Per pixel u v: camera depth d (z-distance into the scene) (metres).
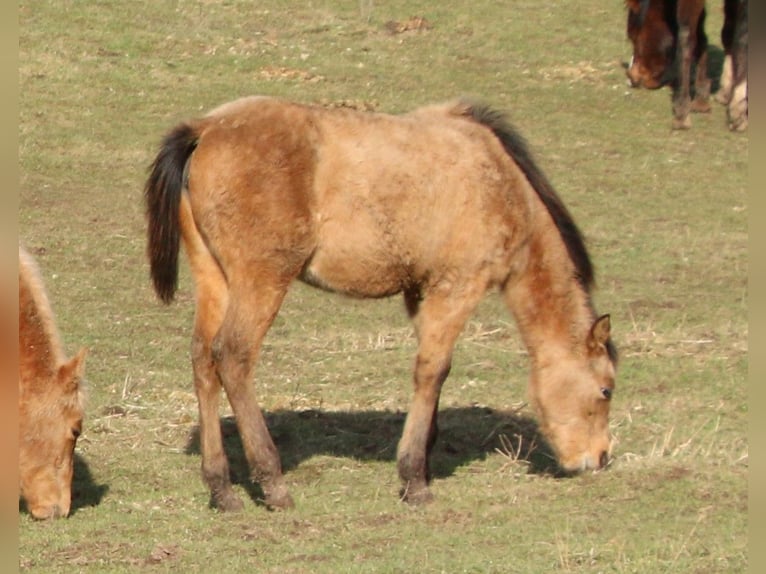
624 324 16.92
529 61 29.86
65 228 20.50
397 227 10.82
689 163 24.91
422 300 11.34
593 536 9.99
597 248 20.33
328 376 15.01
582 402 11.36
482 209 11.05
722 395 14.20
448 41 30.59
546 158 24.70
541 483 11.62
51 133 24.19
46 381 9.99
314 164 10.63
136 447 12.54
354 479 11.76
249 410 10.63
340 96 26.89
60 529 10.15
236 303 10.55
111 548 9.77
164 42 28.94
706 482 11.42
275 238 10.48
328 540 10.01
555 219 11.49
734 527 10.19
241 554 9.66
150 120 25.30
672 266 19.61
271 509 10.79
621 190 23.36
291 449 12.59
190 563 9.45
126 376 14.71
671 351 15.80
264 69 28.09
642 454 12.35
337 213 10.73
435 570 9.14
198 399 10.88
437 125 11.20
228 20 30.77
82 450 12.36
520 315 11.55
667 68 28.33
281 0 32.34
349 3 32.59
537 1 33.56
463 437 13.05
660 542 9.78
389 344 16.30
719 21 33.12
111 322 16.81
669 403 13.91
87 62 27.42
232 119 10.66
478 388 14.62
